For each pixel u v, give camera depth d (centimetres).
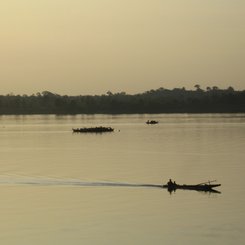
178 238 13338
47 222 14838
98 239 13325
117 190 19238
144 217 15288
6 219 15188
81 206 16712
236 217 15225
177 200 17462
